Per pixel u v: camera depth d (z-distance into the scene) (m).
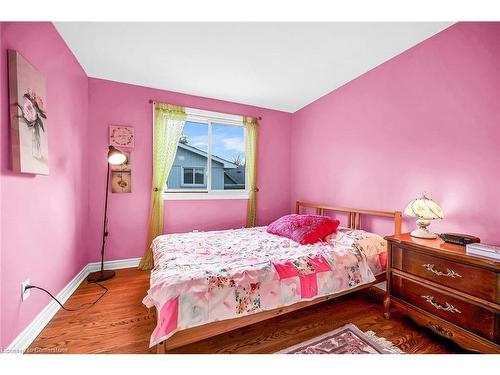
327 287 1.67
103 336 1.51
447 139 1.78
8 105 1.26
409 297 1.61
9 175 1.27
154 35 1.86
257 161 3.42
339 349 1.39
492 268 1.19
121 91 2.70
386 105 2.25
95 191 2.61
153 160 2.82
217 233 2.59
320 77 2.57
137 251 2.82
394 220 2.16
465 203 1.67
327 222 2.31
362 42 1.95
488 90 1.55
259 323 1.68
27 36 1.45
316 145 3.19
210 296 1.29
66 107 2.00
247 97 3.13
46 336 1.50
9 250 1.26
